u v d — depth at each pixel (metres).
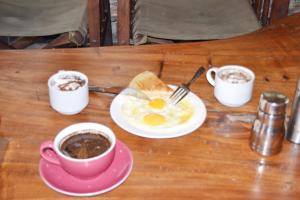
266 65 1.23
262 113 0.86
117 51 1.29
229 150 0.90
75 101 0.98
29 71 1.18
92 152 0.80
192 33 1.86
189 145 0.91
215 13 2.04
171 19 1.95
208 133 0.95
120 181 0.80
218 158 0.88
